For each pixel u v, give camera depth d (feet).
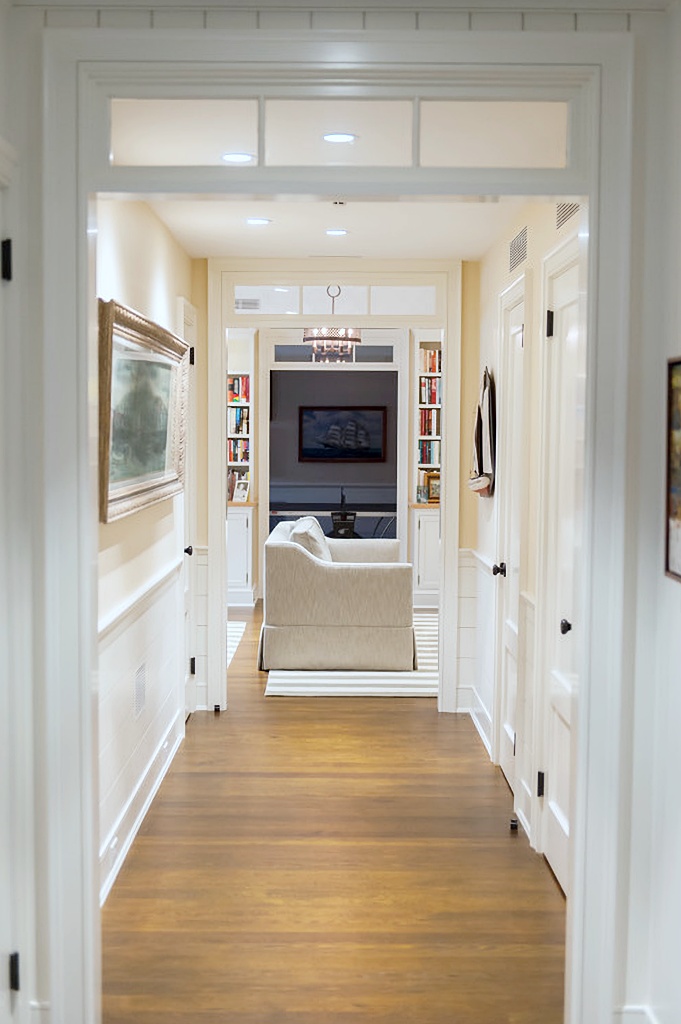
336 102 9.07
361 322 20.70
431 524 31.89
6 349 8.79
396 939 11.20
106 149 9.05
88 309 9.06
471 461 20.17
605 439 9.17
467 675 20.40
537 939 11.23
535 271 14.20
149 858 13.33
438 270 20.08
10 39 8.81
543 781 13.48
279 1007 9.86
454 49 8.87
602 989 9.37
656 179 9.03
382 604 23.34
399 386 32.37
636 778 9.30
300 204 15.19
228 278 20.11
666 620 9.01
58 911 9.22
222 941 11.12
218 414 20.21
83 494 9.09
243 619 29.63
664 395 9.05
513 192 9.15
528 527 14.60
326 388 41.32
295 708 20.58
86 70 8.91
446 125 9.11
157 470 15.11
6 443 8.84
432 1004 9.94
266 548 23.26
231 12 8.89
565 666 12.37
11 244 8.74
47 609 9.03
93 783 9.32
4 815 8.87
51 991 9.18
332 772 16.79
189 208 15.48
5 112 8.73
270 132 9.09
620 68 8.96
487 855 13.51
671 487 8.74
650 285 9.09
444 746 18.24
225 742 18.39
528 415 14.51
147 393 13.93
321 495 41.55
